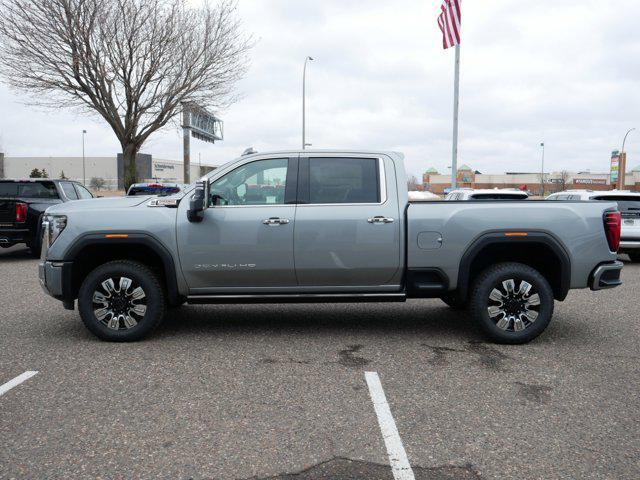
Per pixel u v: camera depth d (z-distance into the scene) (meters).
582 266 5.52
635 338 5.84
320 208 5.54
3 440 3.38
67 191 13.13
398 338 5.79
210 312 7.09
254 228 5.49
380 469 3.05
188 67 22.59
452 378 4.54
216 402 3.99
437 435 3.47
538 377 4.57
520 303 5.52
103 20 20.52
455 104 20.83
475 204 5.54
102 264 5.61
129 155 23.53
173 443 3.35
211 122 32.59
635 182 87.81
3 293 8.35
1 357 5.05
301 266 5.53
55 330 6.07
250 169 5.65
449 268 5.55
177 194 5.76
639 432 3.52
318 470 3.04
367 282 5.64
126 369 4.72
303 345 5.50
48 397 4.07
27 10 19.94
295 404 3.96
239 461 3.13
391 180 5.64
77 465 3.08
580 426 3.61
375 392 4.21
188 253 5.50
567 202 5.59
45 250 5.63
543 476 2.98
